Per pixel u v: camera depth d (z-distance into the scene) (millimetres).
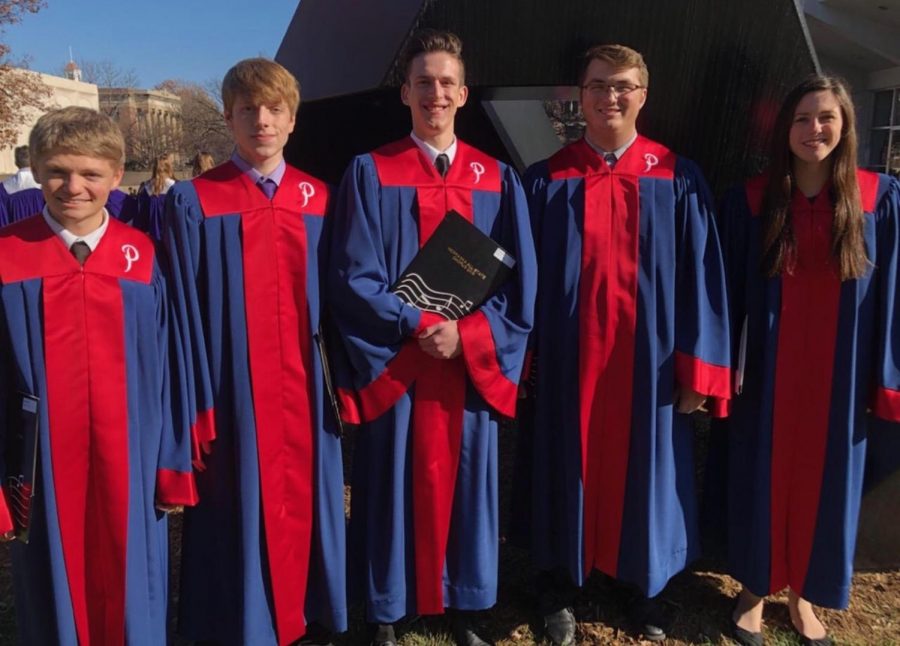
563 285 2562
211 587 2469
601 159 2557
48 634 2197
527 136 5043
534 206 2615
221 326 2328
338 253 2383
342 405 2479
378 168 2438
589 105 2520
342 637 2770
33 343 2064
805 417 2586
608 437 2607
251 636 2404
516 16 2762
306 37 4277
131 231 2230
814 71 2857
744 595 2811
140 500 2203
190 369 2279
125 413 2148
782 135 2482
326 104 3779
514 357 2480
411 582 2588
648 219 2520
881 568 2994
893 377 2549
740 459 2715
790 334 2553
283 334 2367
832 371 2543
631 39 2840
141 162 39250
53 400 2078
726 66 2887
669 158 2576
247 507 2361
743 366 2631
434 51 2398
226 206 2316
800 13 2799
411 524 2551
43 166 2023
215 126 42625
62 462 2105
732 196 2676
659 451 2602
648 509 2584
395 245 2438
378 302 2322
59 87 37250
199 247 2305
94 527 2172
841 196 2438
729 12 2811
